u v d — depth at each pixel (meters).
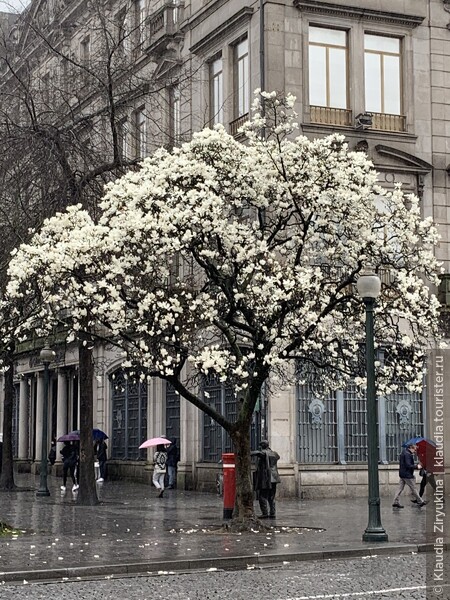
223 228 18.20
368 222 19.17
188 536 18.27
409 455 25.19
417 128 31.31
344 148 19.53
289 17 29.77
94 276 18.59
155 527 19.98
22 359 47.28
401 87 31.41
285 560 15.48
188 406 32.81
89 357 26.84
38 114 27.33
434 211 31.12
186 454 32.66
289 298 18.06
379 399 29.95
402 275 18.61
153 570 14.48
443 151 31.55
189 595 12.16
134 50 29.03
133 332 19.64
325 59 30.31
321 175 19.02
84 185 24.98
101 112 26.53
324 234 19.42
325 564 15.08
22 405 48.22
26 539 17.80
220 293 19.44
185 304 18.69
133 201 18.19
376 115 30.84
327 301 18.89
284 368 23.28
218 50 31.92
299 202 19.25
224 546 16.59
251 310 18.92
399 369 19.75
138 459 37.06
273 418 28.38
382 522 20.98
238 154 18.98
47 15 35.53
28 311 20.94
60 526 20.28
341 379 21.06
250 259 18.42
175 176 18.38
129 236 18.03
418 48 31.66
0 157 24.78
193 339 18.95
